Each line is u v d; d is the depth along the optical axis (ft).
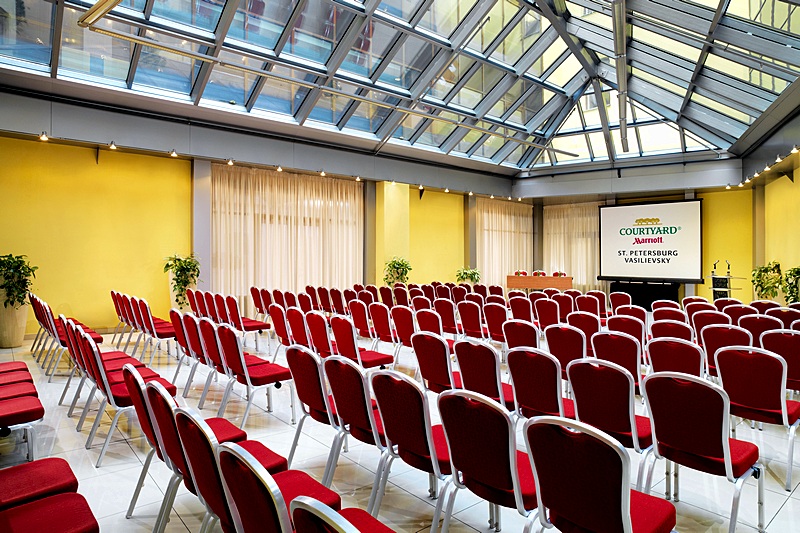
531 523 6.86
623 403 9.10
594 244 52.19
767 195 40.09
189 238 32.83
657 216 46.14
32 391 11.76
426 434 8.02
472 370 11.93
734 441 9.03
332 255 38.70
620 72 27.84
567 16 29.17
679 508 9.77
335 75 29.91
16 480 7.22
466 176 45.52
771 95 27.35
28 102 25.43
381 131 37.09
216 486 5.89
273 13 25.85
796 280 31.68
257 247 35.01
